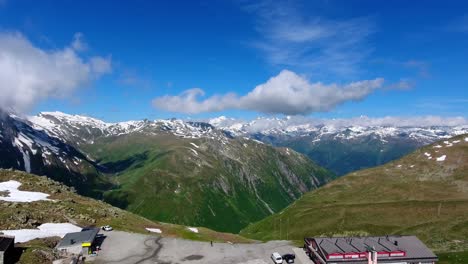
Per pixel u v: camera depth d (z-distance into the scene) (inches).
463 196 7815.0
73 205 5344.5
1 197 5128.0
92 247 3858.3
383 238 3966.5
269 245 4439.0
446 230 6033.5
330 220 7460.6
